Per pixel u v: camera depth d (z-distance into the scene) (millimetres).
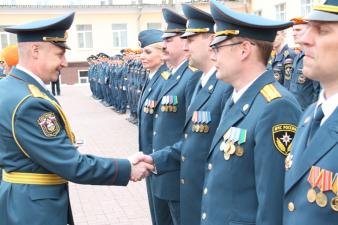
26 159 2602
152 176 3785
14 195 2586
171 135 3652
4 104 2564
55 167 2561
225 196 2275
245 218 2205
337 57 1663
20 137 2523
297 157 1831
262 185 2088
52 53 2695
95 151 8594
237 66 2316
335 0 1643
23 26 2650
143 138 4168
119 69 13758
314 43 1696
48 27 2631
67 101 18000
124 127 11336
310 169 1736
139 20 27906
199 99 3025
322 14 1644
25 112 2514
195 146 2973
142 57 4359
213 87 2969
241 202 2227
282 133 2090
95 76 17938
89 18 27438
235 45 2299
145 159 3127
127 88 12430
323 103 1788
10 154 2588
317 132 1750
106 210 5285
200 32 2992
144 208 5301
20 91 2580
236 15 2293
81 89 23828
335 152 1669
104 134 10391
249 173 2209
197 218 3012
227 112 2428
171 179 3564
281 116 2111
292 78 6305
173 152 3355
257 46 2299
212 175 2375
